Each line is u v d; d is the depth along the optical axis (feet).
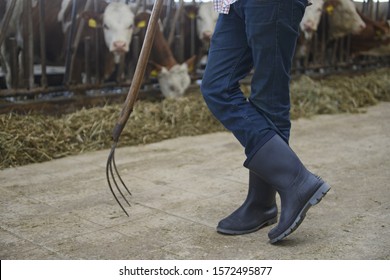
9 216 10.80
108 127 17.47
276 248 9.25
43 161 15.17
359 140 17.84
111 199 11.89
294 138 18.10
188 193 12.35
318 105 23.30
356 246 9.37
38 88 19.03
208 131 19.22
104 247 9.31
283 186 9.08
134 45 21.52
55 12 21.58
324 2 27.84
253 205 9.91
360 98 25.31
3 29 17.67
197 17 24.17
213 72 9.27
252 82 9.24
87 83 20.62
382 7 35.22
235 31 9.21
